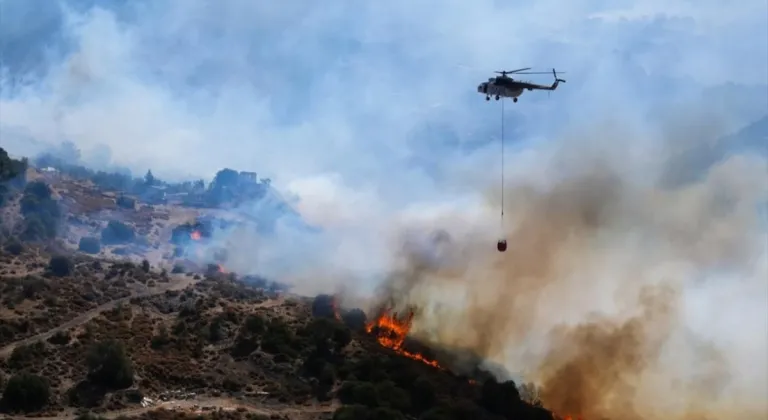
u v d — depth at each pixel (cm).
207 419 9531
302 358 11569
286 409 10294
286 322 12825
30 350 10681
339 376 11169
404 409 10469
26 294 12638
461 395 11106
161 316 12875
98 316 12375
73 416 9462
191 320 12619
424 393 10719
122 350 10544
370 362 11425
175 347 11612
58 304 12544
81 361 10675
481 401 11000
